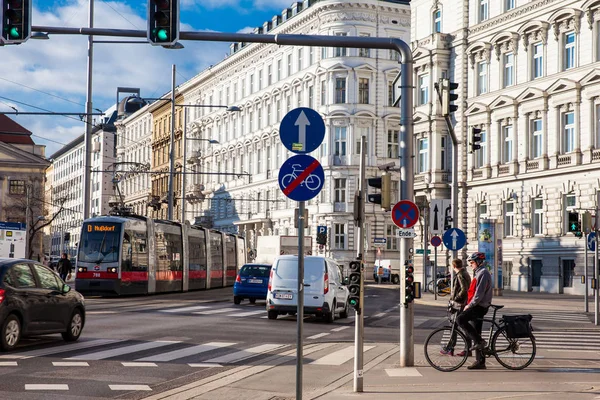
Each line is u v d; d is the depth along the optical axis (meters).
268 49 86.00
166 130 112.88
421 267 59.72
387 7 75.81
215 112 97.88
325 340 20.14
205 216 96.94
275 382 12.83
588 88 47.31
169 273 43.62
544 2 50.62
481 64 56.53
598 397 11.01
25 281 16.16
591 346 19.66
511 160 53.06
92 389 11.66
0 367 13.42
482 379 13.13
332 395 11.45
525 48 52.16
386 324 26.08
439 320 28.05
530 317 14.63
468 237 56.66
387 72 76.62
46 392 11.22
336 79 76.19
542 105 50.56
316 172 10.18
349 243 74.44
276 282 26.11
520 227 52.31
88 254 38.25
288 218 79.81
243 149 90.44
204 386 12.27
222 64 95.38
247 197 89.06
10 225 53.09
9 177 104.50
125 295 40.31
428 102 59.62
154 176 116.81
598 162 46.31
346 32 75.56
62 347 16.55
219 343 18.38
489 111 54.94
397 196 76.31
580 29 48.22
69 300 17.48
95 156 145.12
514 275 52.44
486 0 56.22
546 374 13.83
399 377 13.41
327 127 76.31
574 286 47.84
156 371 13.74
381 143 76.38
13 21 15.76
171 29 15.36
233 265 57.88
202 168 101.88
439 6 60.22
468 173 56.81
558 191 49.38
